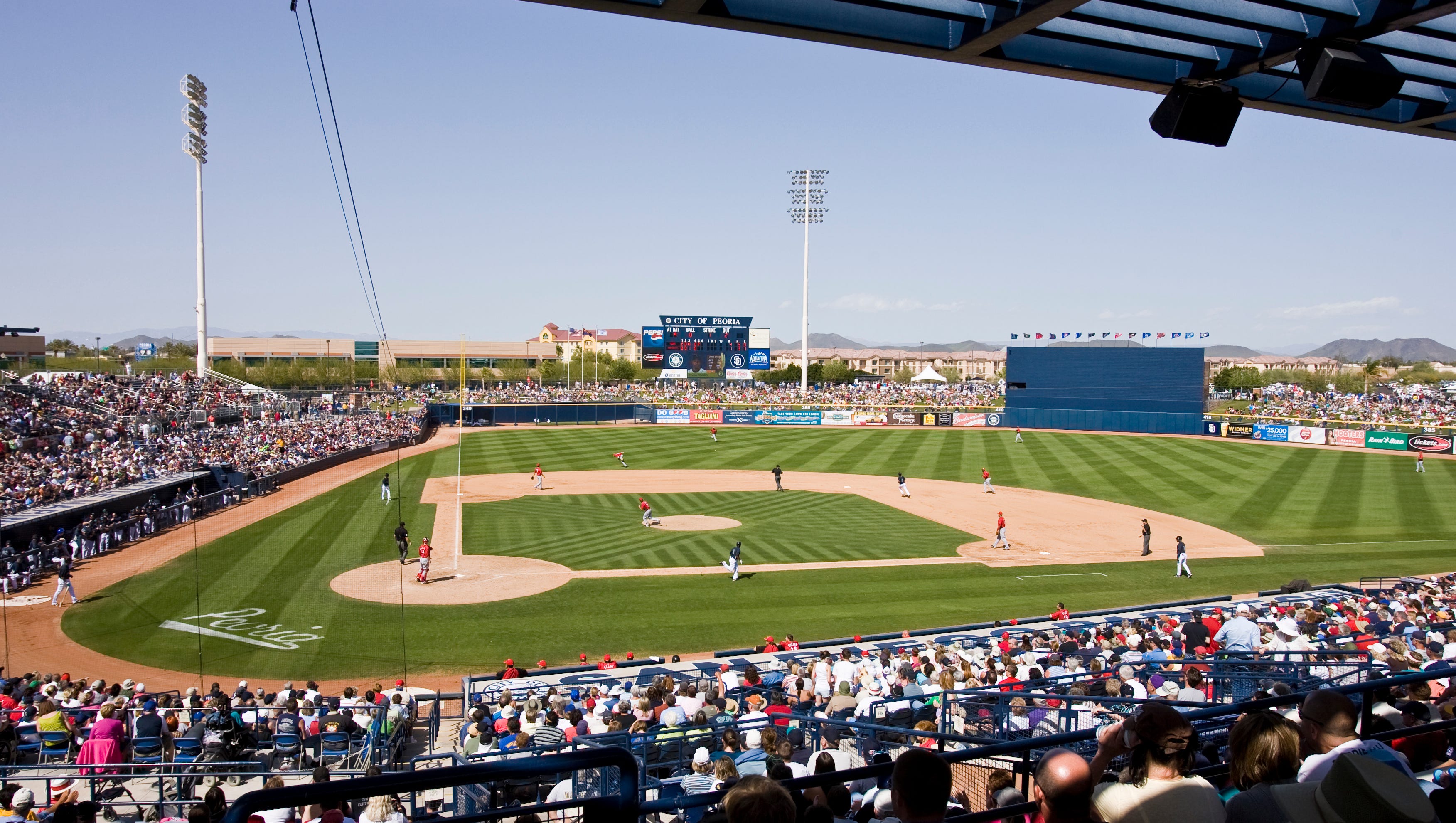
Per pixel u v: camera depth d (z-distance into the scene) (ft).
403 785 9.58
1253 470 190.90
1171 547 122.83
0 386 166.81
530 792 36.04
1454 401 325.62
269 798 9.13
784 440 252.42
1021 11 16.26
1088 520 141.79
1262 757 14.55
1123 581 104.73
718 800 14.01
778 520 139.33
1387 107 23.12
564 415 309.63
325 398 293.02
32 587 98.07
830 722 37.27
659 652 79.66
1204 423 251.39
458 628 85.76
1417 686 32.37
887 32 17.98
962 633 79.66
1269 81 22.12
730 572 107.14
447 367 520.01
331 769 48.47
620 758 10.85
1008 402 276.21
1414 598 77.20
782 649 75.72
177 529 129.59
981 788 29.07
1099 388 264.93
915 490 170.19
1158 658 54.65
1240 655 51.90
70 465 139.64
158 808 42.29
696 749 39.47
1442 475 181.88
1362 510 148.15
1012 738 40.86
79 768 42.04
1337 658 52.21
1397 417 274.98
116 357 464.24
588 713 52.54
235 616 88.48
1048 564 112.57
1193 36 19.21
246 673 74.02
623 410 314.76
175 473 148.36
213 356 494.18
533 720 45.73
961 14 17.44
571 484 176.04
